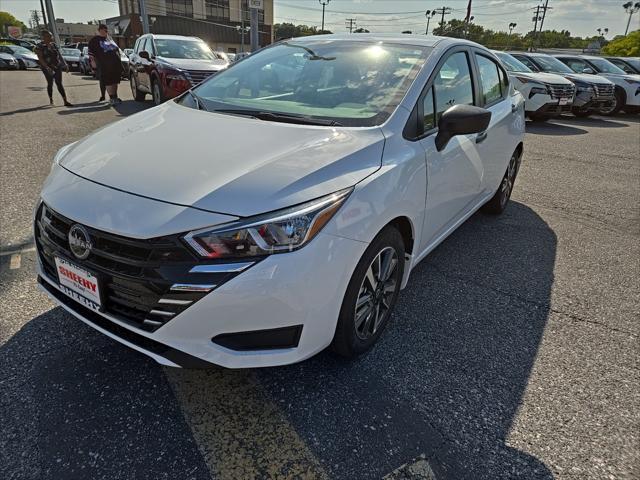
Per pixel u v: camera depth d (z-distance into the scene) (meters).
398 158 2.27
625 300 3.10
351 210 1.93
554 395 2.19
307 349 1.94
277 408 2.03
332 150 2.09
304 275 1.79
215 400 2.05
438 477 1.74
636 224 4.53
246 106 2.71
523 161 7.04
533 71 11.95
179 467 1.73
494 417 2.04
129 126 2.55
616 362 2.45
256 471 1.74
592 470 1.80
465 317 2.80
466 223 4.42
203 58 9.84
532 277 3.37
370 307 2.30
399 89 2.59
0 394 2.01
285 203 1.79
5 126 7.34
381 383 2.21
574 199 5.25
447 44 3.07
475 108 2.49
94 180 1.99
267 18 53.44
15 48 26.84
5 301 2.65
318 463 1.78
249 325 1.78
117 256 1.78
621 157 7.54
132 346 1.86
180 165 1.99
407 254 2.58
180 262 1.71
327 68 2.92
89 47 10.20
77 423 1.89
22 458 1.73
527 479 1.75
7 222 3.67
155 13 48.38
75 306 2.07
